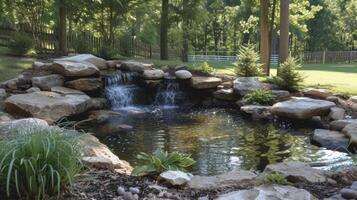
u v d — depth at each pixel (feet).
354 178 14.14
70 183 10.37
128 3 72.38
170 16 77.87
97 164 15.43
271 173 14.11
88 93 40.70
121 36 82.79
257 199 10.87
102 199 11.02
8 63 46.42
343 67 81.87
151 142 27.30
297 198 10.98
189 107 43.19
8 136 12.30
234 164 22.44
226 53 142.72
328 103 34.60
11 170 10.03
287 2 49.24
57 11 61.16
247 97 40.04
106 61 49.16
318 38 164.04
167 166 15.42
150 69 47.67
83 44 62.39
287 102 35.50
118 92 42.55
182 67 50.85
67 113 32.53
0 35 61.52
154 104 45.09
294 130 31.27
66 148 10.87
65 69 39.99
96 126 32.22
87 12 69.21
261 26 55.62
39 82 38.42
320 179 13.96
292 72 41.91
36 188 10.30
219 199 11.23
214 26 155.74
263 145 26.73
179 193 12.51
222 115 37.91
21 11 63.52
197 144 26.89
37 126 12.01
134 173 14.76
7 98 33.47
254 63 48.14
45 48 61.11
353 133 26.48
